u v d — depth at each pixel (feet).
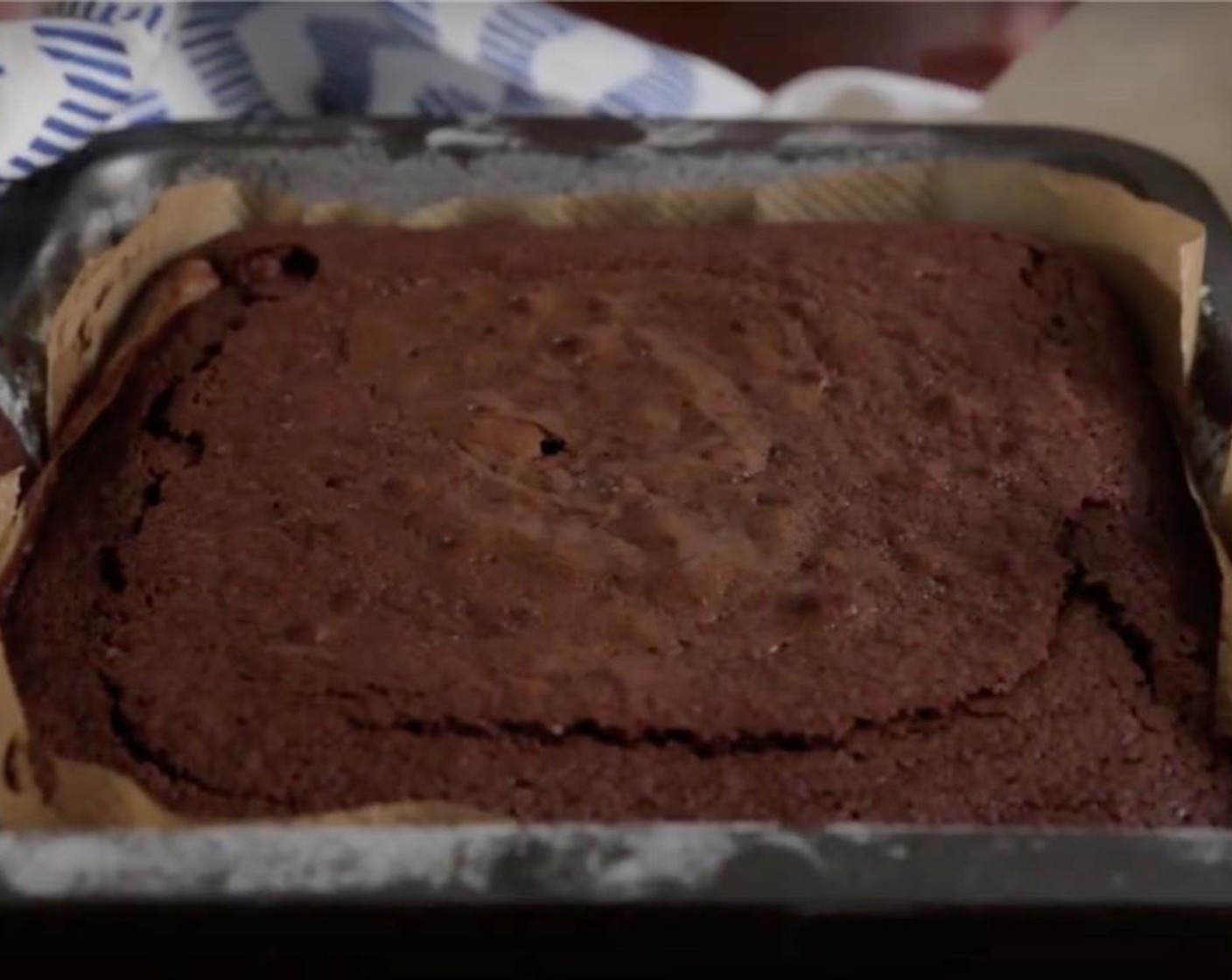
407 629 1.69
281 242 1.98
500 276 1.96
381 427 1.83
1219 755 1.65
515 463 1.80
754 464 1.80
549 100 2.24
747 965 1.44
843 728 1.64
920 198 2.05
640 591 1.71
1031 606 1.72
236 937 1.43
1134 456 1.83
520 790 1.62
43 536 1.80
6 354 1.85
